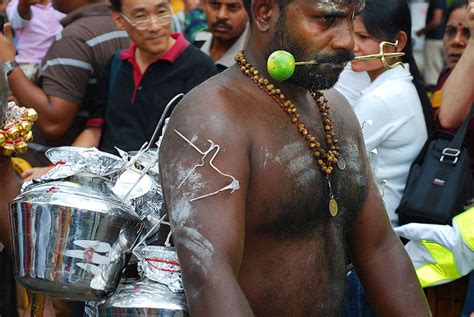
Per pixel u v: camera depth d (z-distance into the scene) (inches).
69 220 127.5
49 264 127.6
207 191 121.3
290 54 124.3
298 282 129.0
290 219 127.6
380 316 142.6
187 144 124.0
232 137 124.1
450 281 198.5
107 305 130.5
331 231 132.3
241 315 116.0
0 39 250.4
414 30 330.3
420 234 194.9
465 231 191.2
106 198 132.0
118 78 237.8
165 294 130.0
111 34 258.1
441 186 202.5
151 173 150.9
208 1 258.1
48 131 254.7
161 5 229.1
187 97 129.0
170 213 123.7
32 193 130.8
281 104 130.0
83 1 269.6
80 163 133.6
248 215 126.0
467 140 217.5
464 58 216.2
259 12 131.2
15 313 215.6
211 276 117.2
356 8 126.6
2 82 142.3
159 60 232.4
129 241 132.7
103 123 244.5
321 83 127.8
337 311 134.4
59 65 254.2
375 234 141.2
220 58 261.3
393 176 214.2
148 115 231.0
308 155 129.7
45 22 287.6
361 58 129.5
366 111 212.8
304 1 125.6
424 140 217.8
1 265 206.7
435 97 255.6
